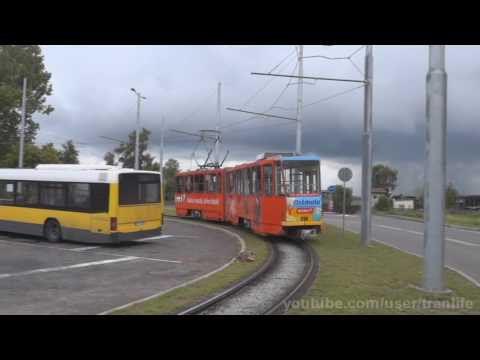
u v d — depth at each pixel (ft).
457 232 97.60
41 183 64.80
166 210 155.22
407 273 41.24
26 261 48.44
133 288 35.19
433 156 33.63
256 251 57.26
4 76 163.02
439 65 33.71
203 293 32.73
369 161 65.16
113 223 58.44
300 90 98.37
